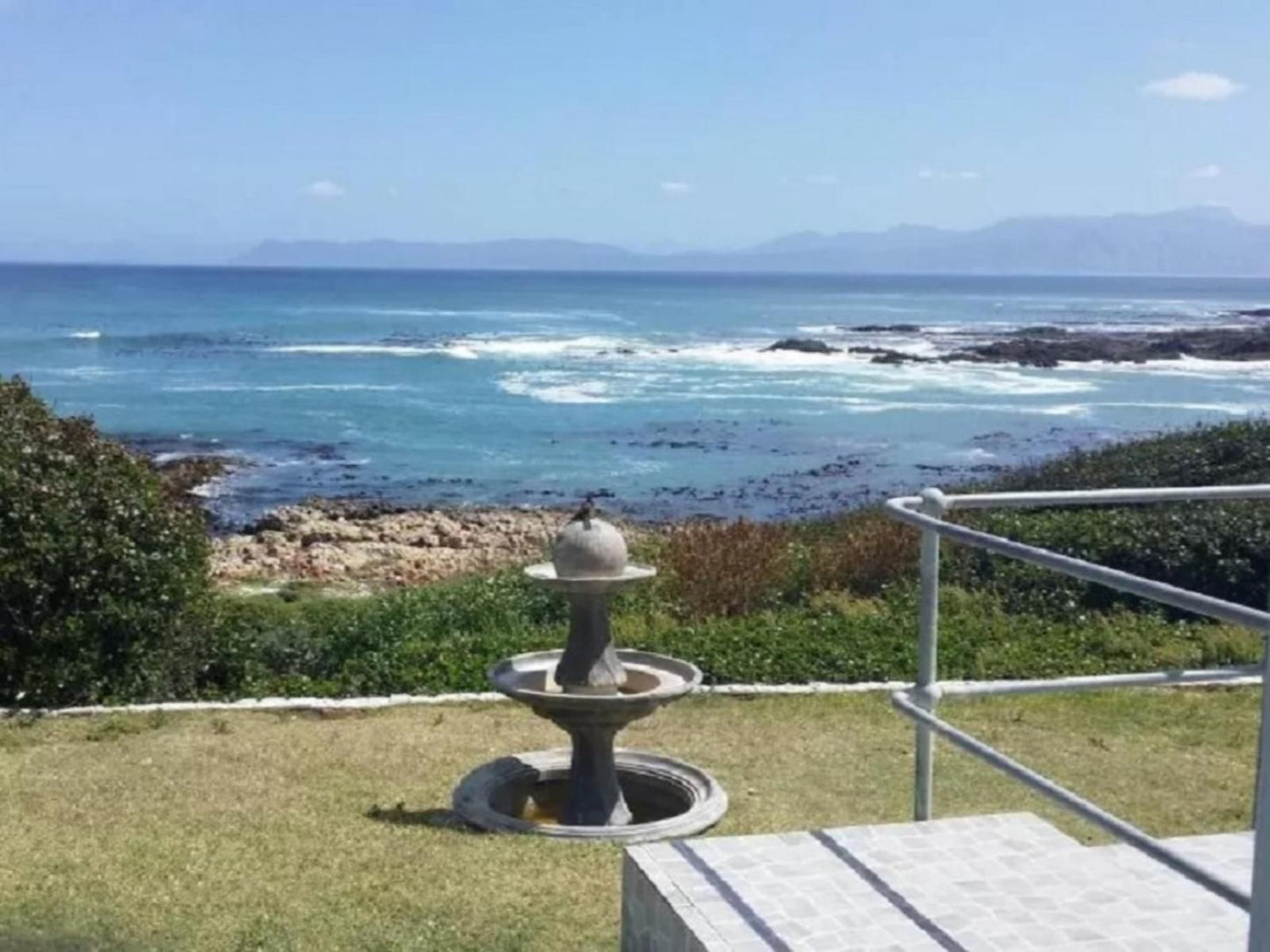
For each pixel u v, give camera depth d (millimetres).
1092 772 7148
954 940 3824
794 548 12898
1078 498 4246
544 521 25594
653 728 7980
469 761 7332
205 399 45469
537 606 11570
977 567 11781
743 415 42938
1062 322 107500
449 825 6266
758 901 4059
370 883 5484
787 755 7449
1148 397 49000
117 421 39719
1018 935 3865
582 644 6328
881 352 69000
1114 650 9766
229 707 8398
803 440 37594
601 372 56969
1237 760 7367
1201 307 146375
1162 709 8398
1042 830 4719
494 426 40031
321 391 48188
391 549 22609
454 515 26172
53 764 7195
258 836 6059
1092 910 4043
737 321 103250
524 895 5379
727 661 9188
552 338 78250
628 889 4457
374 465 33219
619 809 6375
